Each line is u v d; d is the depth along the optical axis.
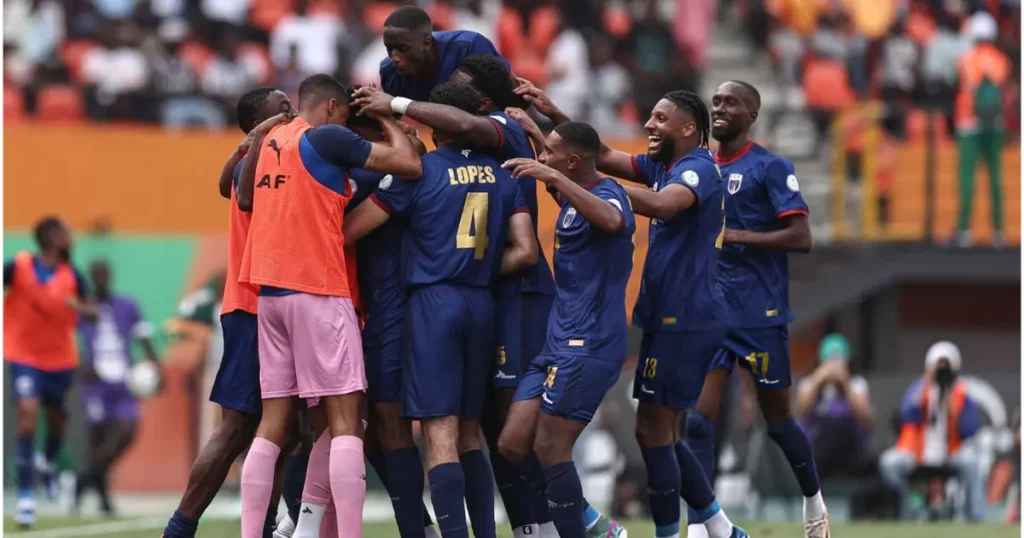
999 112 53.84
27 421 37.56
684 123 24.36
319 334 22.88
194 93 63.28
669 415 24.56
